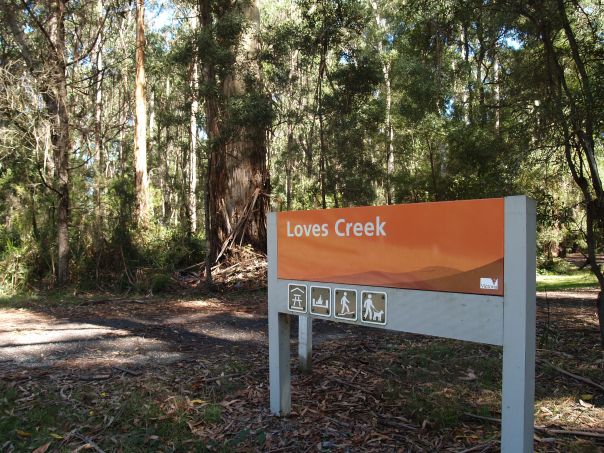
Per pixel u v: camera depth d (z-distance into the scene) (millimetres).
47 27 14781
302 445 3451
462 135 9695
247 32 13359
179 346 6613
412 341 6684
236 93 13500
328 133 14664
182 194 29391
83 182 15211
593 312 9180
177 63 14977
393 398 4305
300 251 3730
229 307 10797
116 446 3426
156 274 14062
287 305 3838
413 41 12664
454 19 8906
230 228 15781
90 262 14430
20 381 4824
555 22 6730
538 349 6203
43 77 12953
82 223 14672
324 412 4016
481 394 4457
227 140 12953
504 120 8914
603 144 7082
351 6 13500
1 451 3379
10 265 13781
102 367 5406
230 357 5863
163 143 34344
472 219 2756
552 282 16609
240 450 3389
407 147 16391
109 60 25391
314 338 7105
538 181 8703
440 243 2895
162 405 4105
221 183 15969
